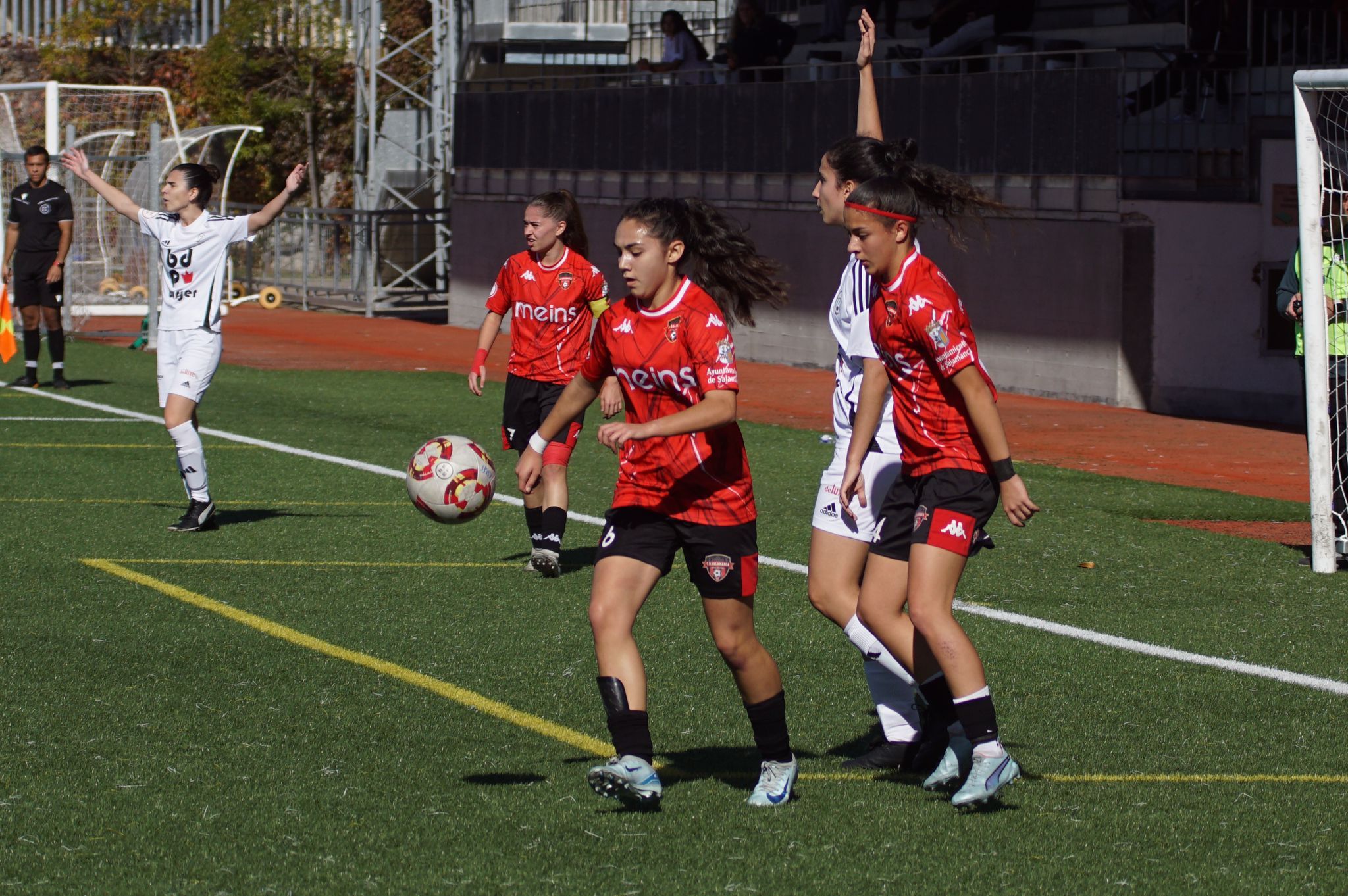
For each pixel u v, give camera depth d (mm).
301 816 16047
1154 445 50469
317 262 115000
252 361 70188
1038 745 18875
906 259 16234
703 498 15945
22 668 21672
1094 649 23609
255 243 115688
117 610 25156
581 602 26375
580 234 29234
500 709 20094
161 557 29422
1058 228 62625
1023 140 63500
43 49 130750
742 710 20219
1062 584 28328
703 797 16797
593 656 22828
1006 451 15961
